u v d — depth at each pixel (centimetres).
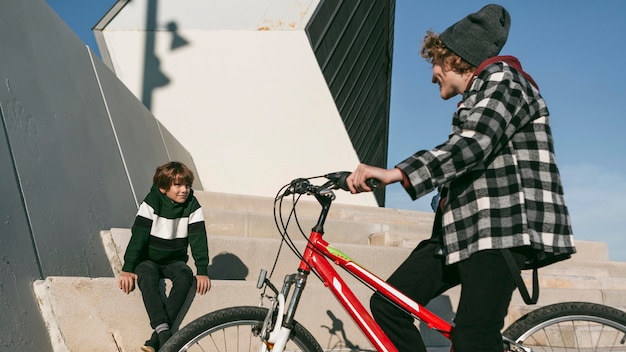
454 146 163
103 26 960
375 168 166
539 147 174
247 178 863
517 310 405
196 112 900
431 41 195
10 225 248
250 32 962
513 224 168
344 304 188
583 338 214
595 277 509
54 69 372
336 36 1303
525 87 175
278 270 387
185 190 290
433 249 196
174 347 177
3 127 276
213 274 370
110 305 262
